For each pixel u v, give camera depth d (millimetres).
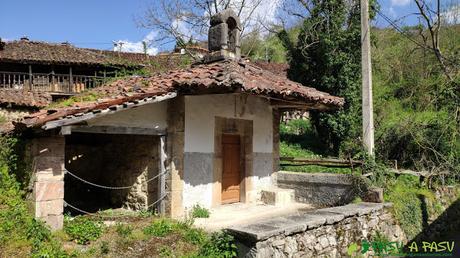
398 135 12438
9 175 6332
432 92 14852
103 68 21375
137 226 6094
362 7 9008
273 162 9734
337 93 15945
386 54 21047
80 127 5902
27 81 20719
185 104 7223
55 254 4641
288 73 17750
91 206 8117
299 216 5809
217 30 8414
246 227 4945
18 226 5188
